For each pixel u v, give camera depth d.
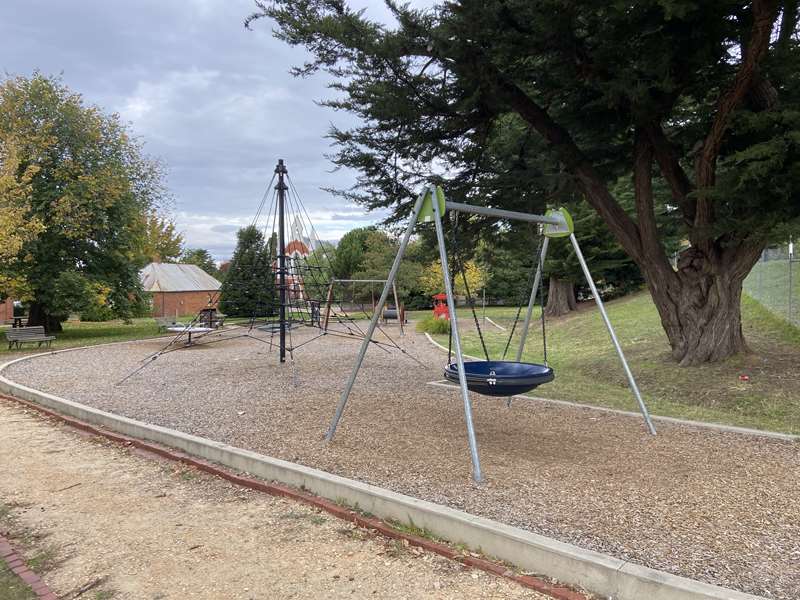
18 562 3.42
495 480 4.38
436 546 3.44
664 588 2.71
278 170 11.79
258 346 16.78
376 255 32.16
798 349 9.78
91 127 20.48
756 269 17.20
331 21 7.66
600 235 20.34
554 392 8.49
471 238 10.34
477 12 7.34
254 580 3.14
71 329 26.22
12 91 19.27
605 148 9.98
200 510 4.21
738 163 7.38
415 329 21.92
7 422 7.30
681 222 10.70
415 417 6.70
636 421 6.49
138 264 24.61
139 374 10.90
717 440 5.64
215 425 6.48
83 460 5.57
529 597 2.91
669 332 9.63
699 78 8.40
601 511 3.75
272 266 12.59
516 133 11.01
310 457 5.07
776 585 2.83
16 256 17.92
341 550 3.49
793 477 4.50
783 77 7.88
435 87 8.87
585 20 7.82
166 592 3.03
